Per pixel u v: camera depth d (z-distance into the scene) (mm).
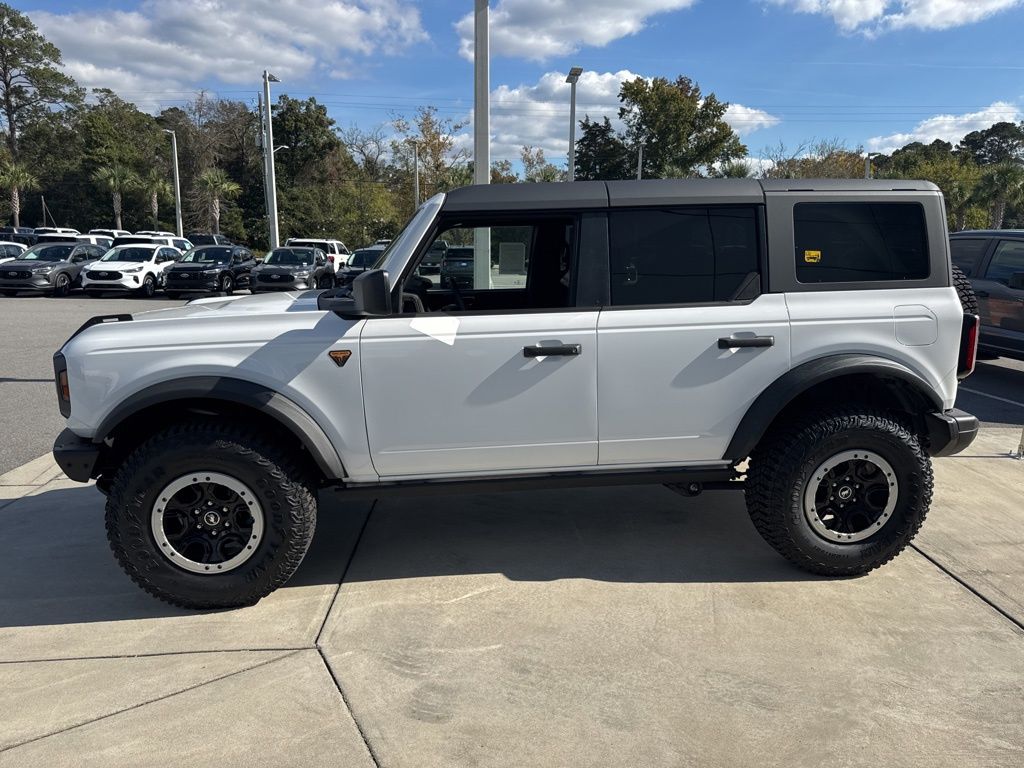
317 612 3465
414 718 2693
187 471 3307
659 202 3564
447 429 3504
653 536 4301
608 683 2895
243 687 2883
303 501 3438
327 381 3400
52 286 20891
